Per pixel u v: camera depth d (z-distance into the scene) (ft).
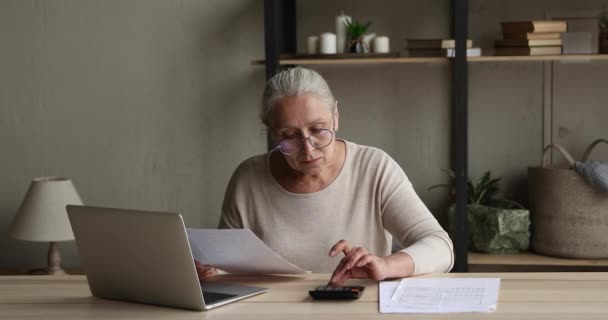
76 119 11.64
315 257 7.18
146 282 5.42
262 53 11.32
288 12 11.03
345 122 11.32
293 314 5.08
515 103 11.05
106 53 11.51
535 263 9.93
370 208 7.18
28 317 5.21
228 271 6.36
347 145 7.37
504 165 11.14
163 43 11.44
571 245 10.07
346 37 10.62
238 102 11.41
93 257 5.62
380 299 5.35
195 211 11.62
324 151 6.46
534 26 9.86
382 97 11.25
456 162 9.80
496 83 11.05
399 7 11.09
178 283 5.27
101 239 5.51
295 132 6.39
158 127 11.55
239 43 11.34
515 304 5.16
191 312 5.24
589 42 10.43
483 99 11.08
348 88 11.28
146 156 11.61
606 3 10.75
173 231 5.14
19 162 11.75
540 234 10.36
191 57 11.43
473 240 10.53
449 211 10.57
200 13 11.36
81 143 11.67
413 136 11.25
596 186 9.89
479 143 11.14
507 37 10.14
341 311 5.11
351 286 5.58
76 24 11.50
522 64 11.00
